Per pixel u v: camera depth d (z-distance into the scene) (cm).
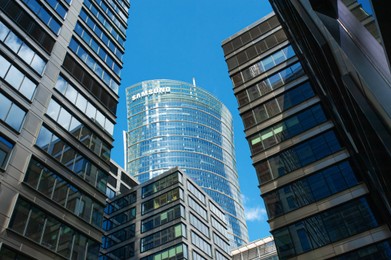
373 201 2431
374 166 1215
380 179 1232
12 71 2803
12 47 2906
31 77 2980
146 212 6712
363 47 707
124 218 6906
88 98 3653
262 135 3531
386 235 2245
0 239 2098
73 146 3134
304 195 2812
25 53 3027
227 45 4816
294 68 3841
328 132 3052
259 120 3688
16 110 2684
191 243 6081
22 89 2831
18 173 2441
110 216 7125
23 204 2372
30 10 3322
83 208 2925
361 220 2402
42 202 2534
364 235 2328
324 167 2856
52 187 2691
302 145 3144
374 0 542
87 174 3159
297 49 3288
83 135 3341
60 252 2491
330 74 1653
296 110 3453
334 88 1650
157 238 6144
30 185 2486
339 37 859
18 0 3206
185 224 6212
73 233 2702
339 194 2628
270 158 3278
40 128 2834
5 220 2186
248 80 4178
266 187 3088
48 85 3139
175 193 6669
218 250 7006
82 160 3177
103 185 3322
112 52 4556
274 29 4481
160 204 6669
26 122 2720
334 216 2542
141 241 6281
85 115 3491
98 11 4672
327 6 982
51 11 3638
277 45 4272
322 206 2652
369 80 680
